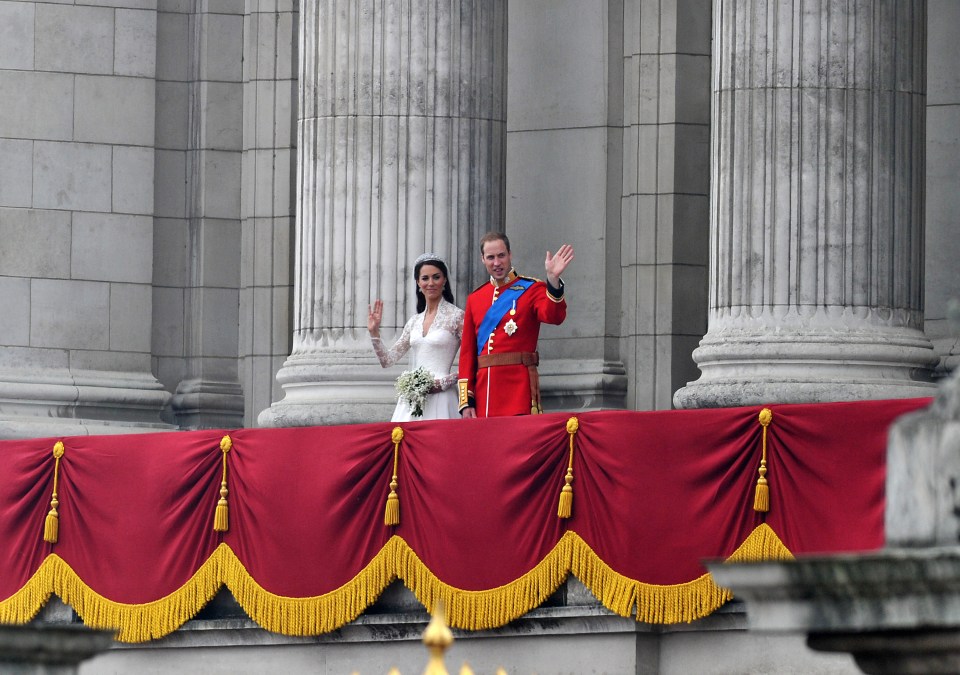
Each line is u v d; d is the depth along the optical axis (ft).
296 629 192.03
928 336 223.92
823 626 84.58
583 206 248.11
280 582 193.57
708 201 245.45
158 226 273.13
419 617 185.68
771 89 194.18
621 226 246.88
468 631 182.60
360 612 188.44
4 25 265.34
